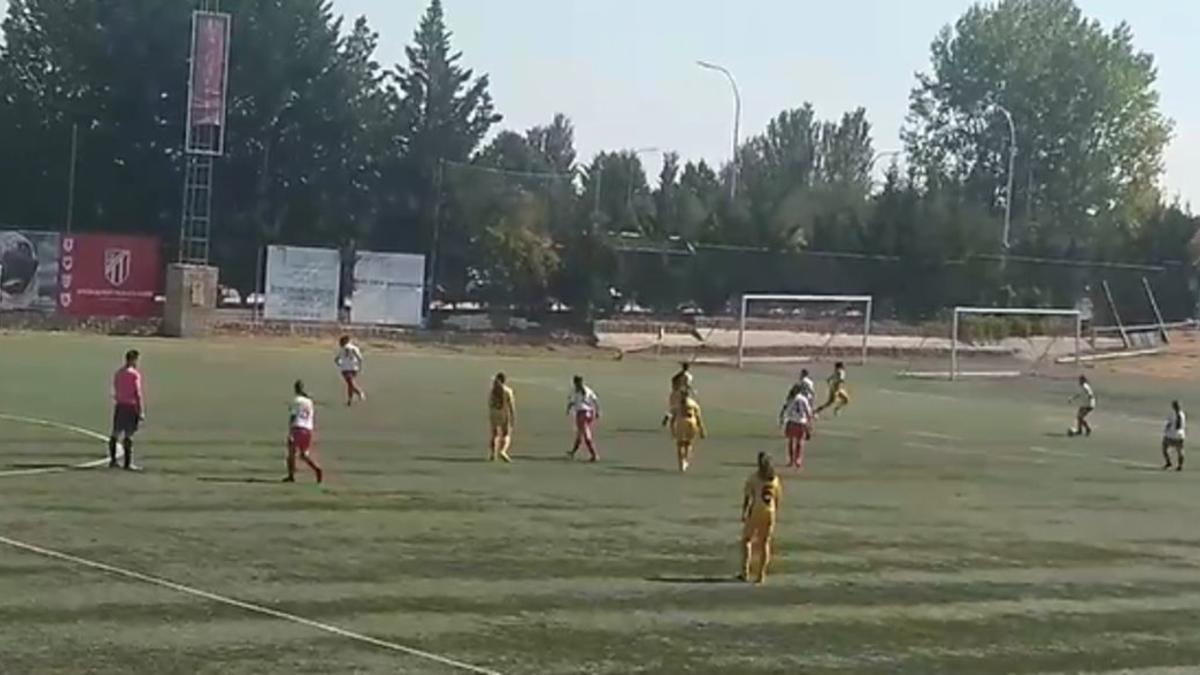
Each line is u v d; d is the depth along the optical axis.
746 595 19.80
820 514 27.78
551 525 24.75
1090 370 80.19
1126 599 20.92
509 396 33.66
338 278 75.38
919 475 35.41
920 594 20.48
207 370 52.53
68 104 84.81
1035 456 41.78
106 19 84.88
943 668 16.42
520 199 88.56
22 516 22.92
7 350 55.94
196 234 83.94
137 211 85.31
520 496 27.92
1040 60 120.25
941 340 86.75
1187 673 16.69
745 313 80.31
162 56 84.38
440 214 87.31
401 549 21.84
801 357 79.75
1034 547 25.22
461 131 91.44
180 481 27.41
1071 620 19.30
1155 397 67.88
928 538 25.50
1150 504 32.41
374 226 89.19
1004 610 19.72
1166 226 102.69
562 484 29.95
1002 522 28.06
